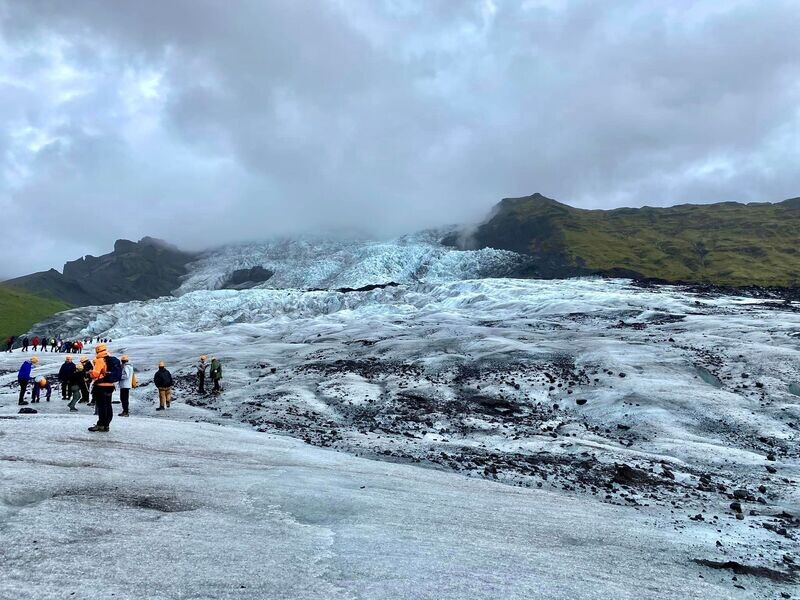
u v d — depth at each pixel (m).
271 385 40.56
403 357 48.78
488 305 93.06
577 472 20.86
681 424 28.50
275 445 20.77
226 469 15.09
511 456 23.11
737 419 28.83
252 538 9.66
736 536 13.61
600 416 31.08
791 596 9.84
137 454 15.65
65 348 97.94
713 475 21.75
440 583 8.34
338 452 21.45
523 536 11.73
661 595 9.08
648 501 17.66
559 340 50.28
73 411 28.38
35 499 10.88
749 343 42.03
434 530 11.35
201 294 179.50
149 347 73.62
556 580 9.11
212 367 38.59
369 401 34.34
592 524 13.43
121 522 9.90
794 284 155.88
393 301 139.12
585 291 94.69
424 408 32.59
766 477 21.52
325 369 45.66
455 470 20.19
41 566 7.70
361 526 11.06
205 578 7.73
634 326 58.44
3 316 197.00
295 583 7.84
